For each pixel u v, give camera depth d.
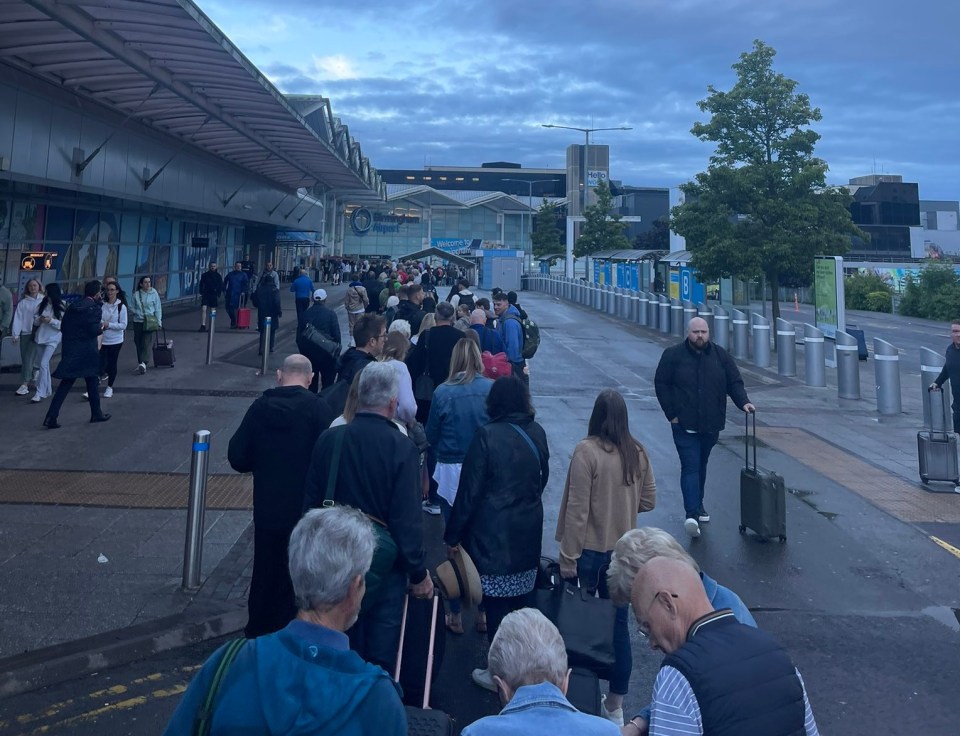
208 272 20.72
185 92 14.37
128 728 4.07
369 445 3.63
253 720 1.91
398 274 23.23
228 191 25.72
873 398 15.41
